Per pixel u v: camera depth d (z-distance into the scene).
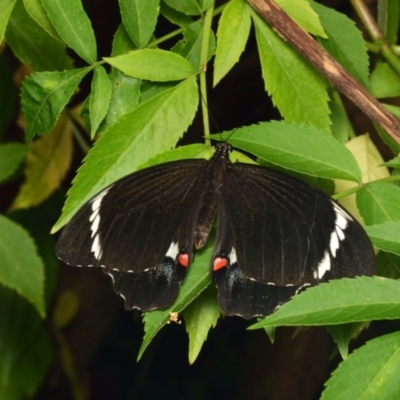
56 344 1.63
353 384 1.14
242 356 1.86
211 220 1.19
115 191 1.19
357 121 1.39
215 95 1.45
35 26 1.26
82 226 1.18
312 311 1.13
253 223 1.19
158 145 1.19
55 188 1.36
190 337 1.18
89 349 1.67
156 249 1.19
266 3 1.20
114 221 1.19
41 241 1.39
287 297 1.18
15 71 1.38
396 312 1.14
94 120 1.19
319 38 1.24
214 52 1.21
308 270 1.17
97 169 1.18
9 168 1.32
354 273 1.16
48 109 1.19
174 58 1.19
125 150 1.18
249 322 1.78
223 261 1.18
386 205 1.18
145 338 1.16
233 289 1.18
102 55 1.40
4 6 1.20
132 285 1.18
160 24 1.38
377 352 1.14
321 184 1.24
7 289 1.39
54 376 1.63
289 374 1.60
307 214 1.18
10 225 1.27
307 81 1.21
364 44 1.24
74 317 1.62
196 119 1.44
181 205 1.20
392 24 1.29
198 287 1.17
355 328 1.23
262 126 1.18
